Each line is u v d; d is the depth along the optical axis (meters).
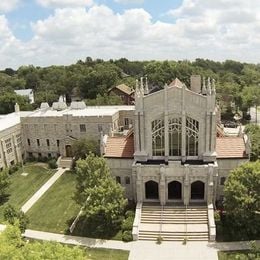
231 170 59.38
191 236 53.59
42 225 60.00
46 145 95.12
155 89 138.25
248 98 140.25
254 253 42.75
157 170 59.59
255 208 50.69
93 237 55.44
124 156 64.06
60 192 73.75
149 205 60.53
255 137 80.25
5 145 86.38
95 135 91.69
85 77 171.25
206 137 60.00
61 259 30.64
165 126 60.12
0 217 62.22
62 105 103.75
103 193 55.41
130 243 53.28
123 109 100.81
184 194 59.50
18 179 83.19
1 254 30.88
